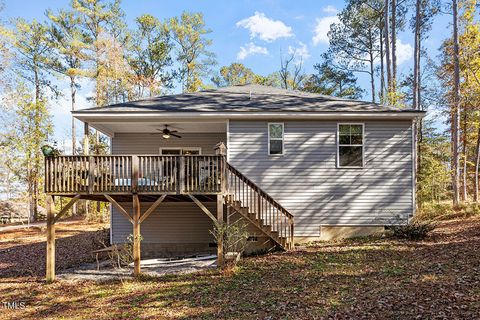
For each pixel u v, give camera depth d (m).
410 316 5.33
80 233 19.47
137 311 6.90
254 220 11.16
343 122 12.81
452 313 5.22
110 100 28.09
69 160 9.57
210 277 9.00
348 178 12.68
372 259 9.33
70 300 7.92
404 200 12.57
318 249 11.10
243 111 12.20
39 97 28.22
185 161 9.80
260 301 6.82
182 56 35.81
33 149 24.14
